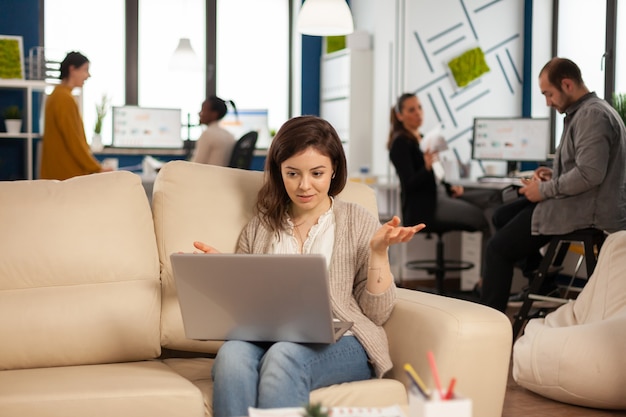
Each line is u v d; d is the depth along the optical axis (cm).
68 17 781
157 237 253
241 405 197
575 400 322
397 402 214
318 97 847
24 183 248
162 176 258
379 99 764
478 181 614
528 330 352
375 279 221
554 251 408
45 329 230
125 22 800
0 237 237
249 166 656
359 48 770
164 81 819
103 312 235
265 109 801
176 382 209
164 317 245
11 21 725
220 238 250
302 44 839
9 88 682
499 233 423
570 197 397
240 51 843
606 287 343
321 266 190
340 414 154
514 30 745
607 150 387
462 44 738
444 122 736
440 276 601
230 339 212
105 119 798
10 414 191
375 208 266
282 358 200
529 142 646
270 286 197
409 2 727
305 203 228
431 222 554
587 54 668
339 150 233
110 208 247
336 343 215
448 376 206
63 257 238
